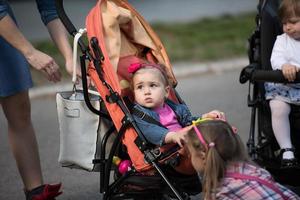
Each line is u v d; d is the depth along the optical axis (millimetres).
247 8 21422
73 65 7336
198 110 12047
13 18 7629
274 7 8211
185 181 6879
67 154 7387
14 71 7664
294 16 7734
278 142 7746
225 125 6027
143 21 7809
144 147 6680
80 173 9523
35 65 7324
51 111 12555
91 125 7258
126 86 7305
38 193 7781
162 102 7074
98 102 7234
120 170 7082
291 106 7836
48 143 10781
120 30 7684
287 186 8391
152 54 7789
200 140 5934
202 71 14953
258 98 8117
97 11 7273
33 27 18797
